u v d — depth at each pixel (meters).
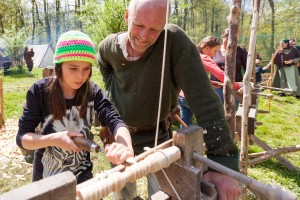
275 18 31.05
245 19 31.66
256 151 4.86
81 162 1.78
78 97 1.64
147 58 1.69
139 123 1.94
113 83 2.09
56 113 1.58
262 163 4.35
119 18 6.76
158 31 1.54
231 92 2.39
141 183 3.58
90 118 1.74
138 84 1.79
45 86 1.58
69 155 1.69
